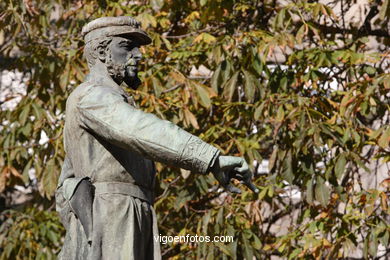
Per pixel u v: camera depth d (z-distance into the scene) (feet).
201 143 31.12
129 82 34.47
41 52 72.28
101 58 33.91
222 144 70.13
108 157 32.55
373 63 74.49
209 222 69.15
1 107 87.61
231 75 68.39
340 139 65.92
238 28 72.95
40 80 72.02
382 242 65.87
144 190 33.12
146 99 67.92
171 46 73.31
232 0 71.61
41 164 73.67
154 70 70.54
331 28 74.43
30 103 73.56
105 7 75.51
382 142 63.87
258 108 67.21
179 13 76.89
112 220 32.27
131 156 32.78
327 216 67.82
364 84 66.33
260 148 71.00
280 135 67.05
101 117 31.83
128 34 34.09
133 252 32.17
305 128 65.92
